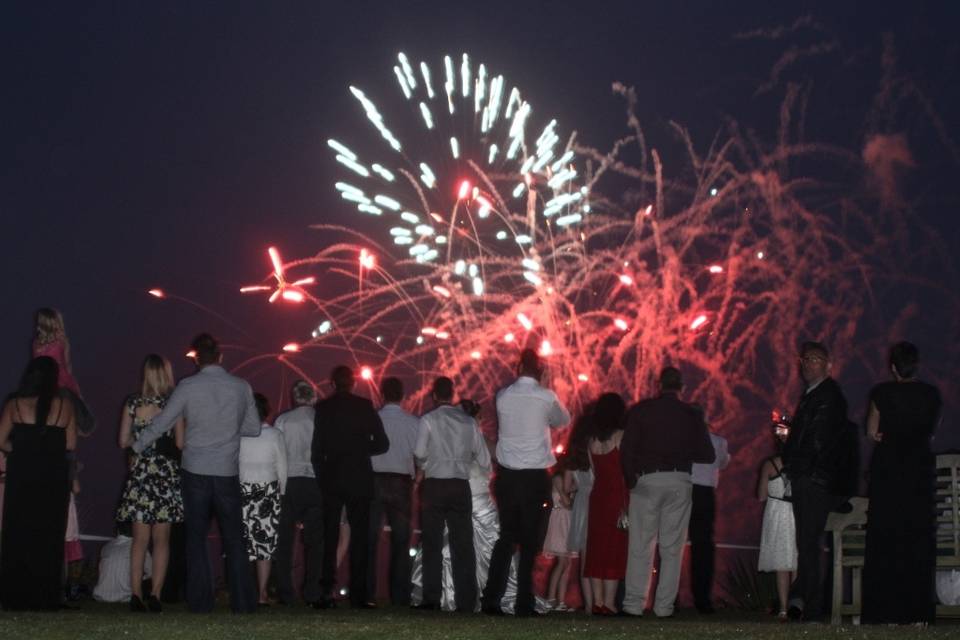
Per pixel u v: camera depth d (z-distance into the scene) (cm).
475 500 1246
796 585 950
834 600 972
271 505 1211
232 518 991
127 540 1219
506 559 1103
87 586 1246
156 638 686
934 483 939
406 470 1251
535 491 1103
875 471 938
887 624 895
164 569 1005
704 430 1135
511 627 752
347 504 1154
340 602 1256
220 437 984
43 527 970
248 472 1205
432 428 1191
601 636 702
